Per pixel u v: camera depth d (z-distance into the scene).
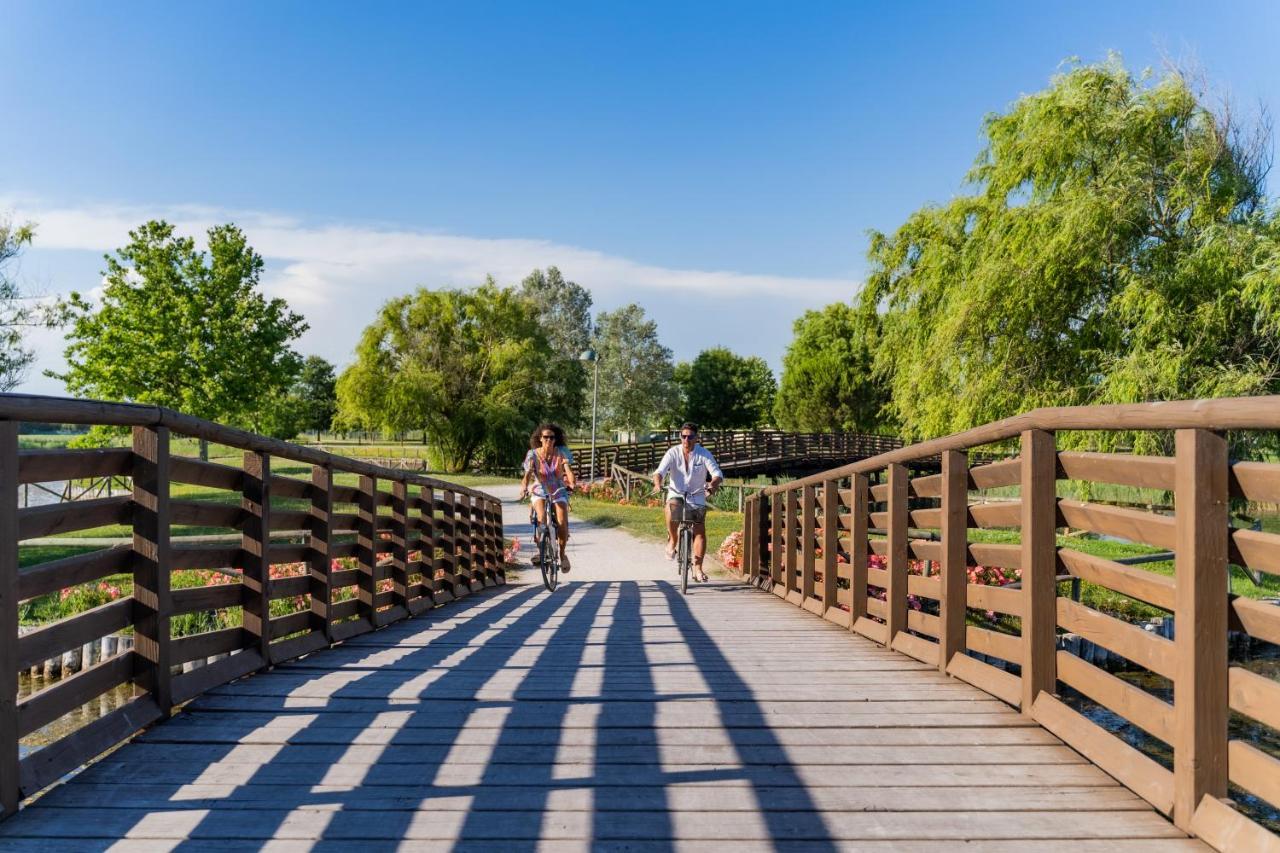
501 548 15.49
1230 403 2.81
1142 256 20.62
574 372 63.16
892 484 6.61
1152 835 3.02
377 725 4.21
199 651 4.79
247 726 4.16
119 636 10.41
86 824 3.04
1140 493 21.44
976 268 22.55
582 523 26.48
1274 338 18.94
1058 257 20.59
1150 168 20.41
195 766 3.62
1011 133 22.78
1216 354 19.31
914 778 3.54
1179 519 3.13
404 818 3.11
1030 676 4.36
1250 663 10.60
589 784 3.45
